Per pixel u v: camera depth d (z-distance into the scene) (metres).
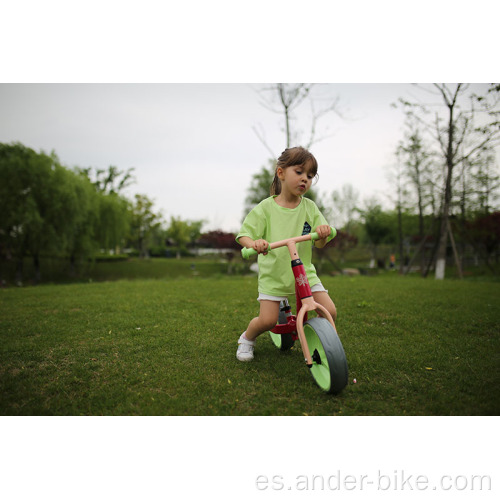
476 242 18.03
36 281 18.92
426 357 2.96
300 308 2.50
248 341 2.95
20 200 17.41
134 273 24.38
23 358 3.01
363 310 4.65
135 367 2.81
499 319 4.20
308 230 2.88
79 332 3.72
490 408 2.17
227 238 25.09
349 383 2.49
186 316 4.38
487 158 12.66
